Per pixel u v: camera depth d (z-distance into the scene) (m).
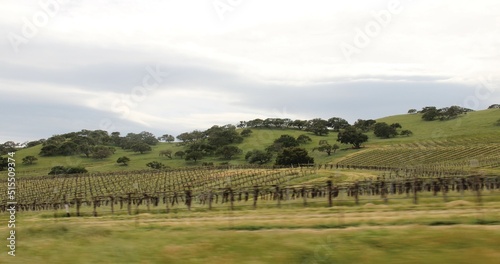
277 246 14.82
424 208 24.55
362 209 26.55
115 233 19.50
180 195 44.00
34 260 15.53
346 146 142.25
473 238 13.66
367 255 13.37
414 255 12.95
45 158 129.12
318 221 20.61
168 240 16.94
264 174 82.69
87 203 50.66
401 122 173.00
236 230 19.80
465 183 35.91
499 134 129.38
